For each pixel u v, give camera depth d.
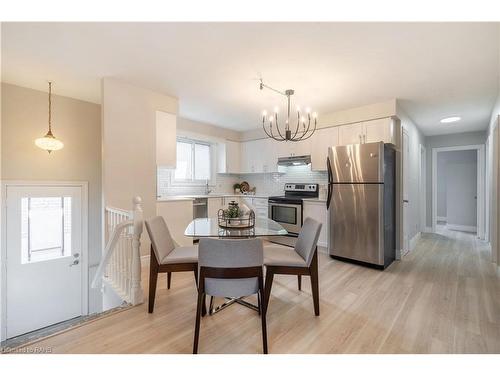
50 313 3.35
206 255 1.63
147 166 3.22
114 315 2.06
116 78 2.88
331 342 1.73
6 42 2.12
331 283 2.80
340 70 2.60
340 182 3.58
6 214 3.04
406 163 4.02
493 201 3.24
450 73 2.64
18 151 3.11
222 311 2.15
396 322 1.99
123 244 2.45
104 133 2.84
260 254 1.65
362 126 3.73
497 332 1.85
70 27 1.91
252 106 3.88
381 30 1.92
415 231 4.90
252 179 6.04
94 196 3.75
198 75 2.78
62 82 3.00
